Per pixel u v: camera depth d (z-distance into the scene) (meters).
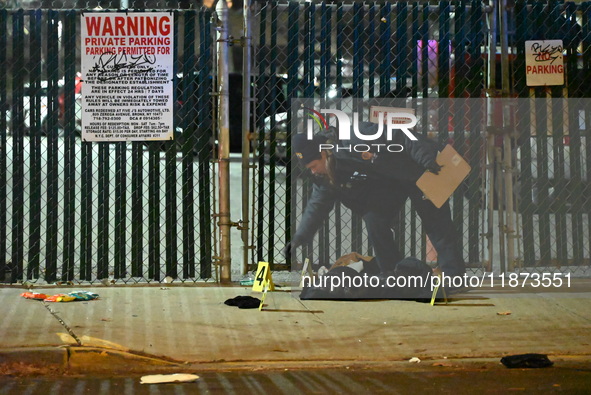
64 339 9.90
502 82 13.31
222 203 13.19
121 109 12.92
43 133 14.50
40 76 12.98
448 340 10.36
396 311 11.70
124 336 10.27
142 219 13.22
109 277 13.65
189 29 12.96
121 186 13.11
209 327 10.77
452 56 13.46
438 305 12.06
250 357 9.71
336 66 13.09
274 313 11.49
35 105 13.02
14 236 13.12
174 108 13.00
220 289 12.86
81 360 9.42
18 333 10.20
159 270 13.28
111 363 9.45
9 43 13.82
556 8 13.55
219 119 13.05
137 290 12.75
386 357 9.75
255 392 8.65
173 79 12.95
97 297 12.25
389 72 13.26
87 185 13.12
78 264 15.01
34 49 12.91
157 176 13.09
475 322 11.16
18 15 12.88
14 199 13.07
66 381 9.08
